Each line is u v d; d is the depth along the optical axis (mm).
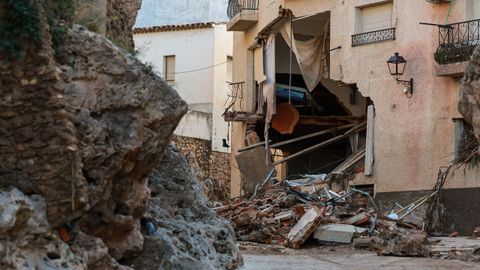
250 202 30328
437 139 30938
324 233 24812
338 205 29125
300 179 35250
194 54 53938
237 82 42844
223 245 14766
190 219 14586
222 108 53344
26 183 9734
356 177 33281
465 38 30234
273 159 42344
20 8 9117
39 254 9578
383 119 32719
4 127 9594
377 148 32812
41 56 9383
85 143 10133
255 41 40562
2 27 9188
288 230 26016
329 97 41125
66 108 9742
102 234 11016
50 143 9656
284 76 41312
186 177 14844
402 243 21734
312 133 40906
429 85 31312
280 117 39781
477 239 26438
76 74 10289
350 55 34094
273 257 20297
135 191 11250
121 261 11805
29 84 9453
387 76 32719
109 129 10492
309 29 38594
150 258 12156
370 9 33781
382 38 32938
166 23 60375
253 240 25625
